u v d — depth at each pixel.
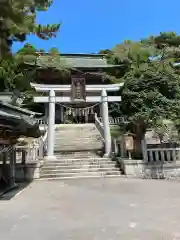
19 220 6.51
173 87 16.31
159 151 16.48
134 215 6.82
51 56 32.03
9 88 21.94
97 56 37.53
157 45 44.09
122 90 16.89
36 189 11.85
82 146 22.16
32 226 5.97
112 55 35.69
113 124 24.97
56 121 34.97
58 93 21.83
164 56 36.22
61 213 7.19
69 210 7.54
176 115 15.79
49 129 19.28
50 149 18.80
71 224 6.08
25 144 15.47
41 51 35.16
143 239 4.94
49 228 5.78
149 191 10.66
